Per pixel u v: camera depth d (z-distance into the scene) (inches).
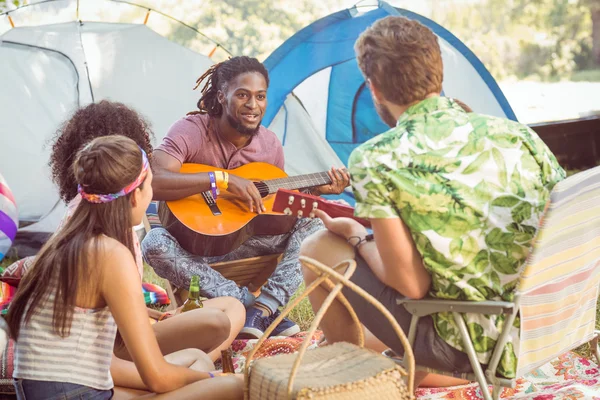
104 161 78.9
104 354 81.1
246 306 128.2
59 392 78.4
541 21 767.7
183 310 113.7
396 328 71.3
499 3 777.6
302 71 195.9
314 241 89.4
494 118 78.9
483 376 76.4
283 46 195.5
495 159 76.3
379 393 69.5
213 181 128.7
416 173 75.2
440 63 79.0
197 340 103.6
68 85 201.5
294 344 118.6
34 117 197.9
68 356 78.9
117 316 78.8
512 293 76.5
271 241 136.6
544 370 109.0
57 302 78.1
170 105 208.5
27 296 79.8
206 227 128.0
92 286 78.4
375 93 81.7
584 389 92.3
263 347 118.1
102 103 101.6
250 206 130.1
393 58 77.7
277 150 145.5
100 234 79.9
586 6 751.7
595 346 95.7
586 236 81.1
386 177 74.7
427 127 77.3
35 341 79.1
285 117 202.4
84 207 81.1
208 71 138.0
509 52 772.6
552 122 275.1
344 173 138.8
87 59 203.3
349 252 86.5
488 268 76.7
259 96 135.2
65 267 77.7
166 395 81.6
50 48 202.4
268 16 772.0
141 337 79.0
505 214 75.7
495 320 77.3
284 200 97.3
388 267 77.2
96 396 80.3
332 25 196.2
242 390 82.0
